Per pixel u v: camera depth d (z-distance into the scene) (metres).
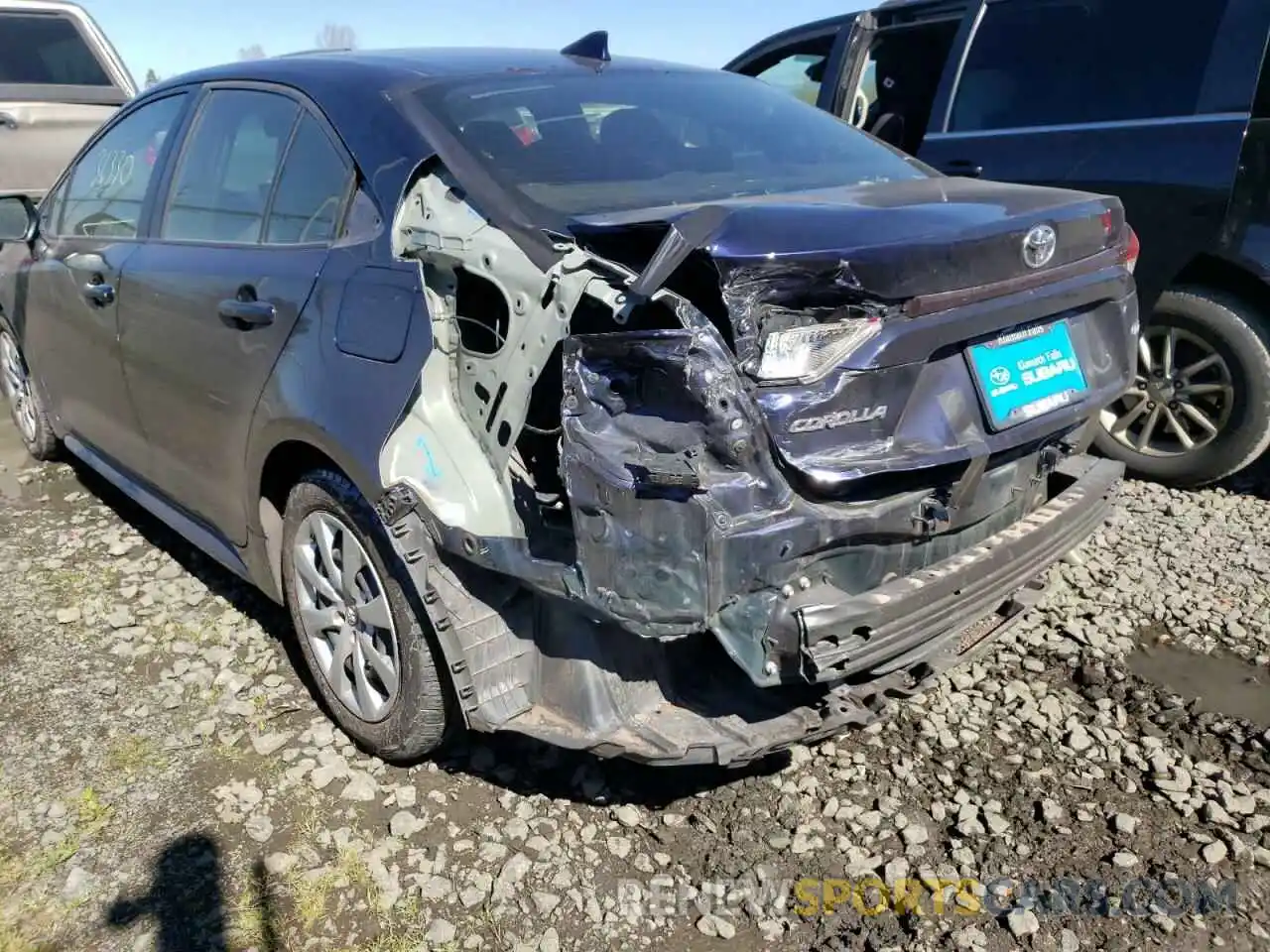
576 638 2.34
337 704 2.85
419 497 2.31
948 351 2.29
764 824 2.56
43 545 4.07
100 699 3.05
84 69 7.97
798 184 2.83
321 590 2.83
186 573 3.82
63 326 4.02
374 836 2.52
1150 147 4.31
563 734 2.33
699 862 2.45
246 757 2.80
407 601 2.49
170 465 3.46
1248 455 4.30
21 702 3.03
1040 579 2.96
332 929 2.26
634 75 3.20
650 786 2.68
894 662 2.38
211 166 3.28
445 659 2.37
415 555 2.34
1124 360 2.84
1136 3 4.48
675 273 2.07
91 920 2.28
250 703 3.03
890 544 2.24
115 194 3.81
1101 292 2.64
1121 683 3.14
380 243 2.52
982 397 2.34
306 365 2.63
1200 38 4.26
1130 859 2.45
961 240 2.20
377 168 2.60
